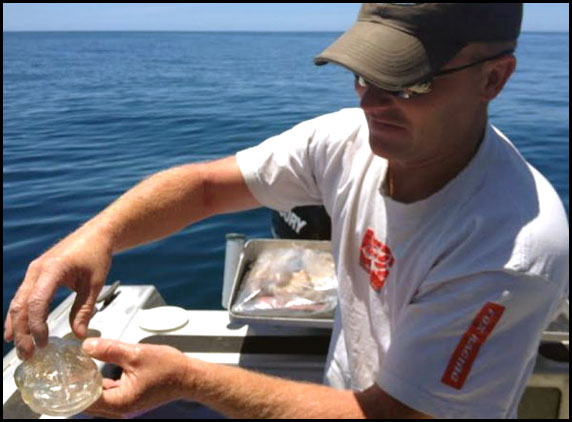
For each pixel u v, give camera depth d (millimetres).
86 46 52906
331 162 1442
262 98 14680
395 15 1079
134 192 1530
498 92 1138
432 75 1053
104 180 6418
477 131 1149
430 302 1111
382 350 1318
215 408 1167
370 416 1129
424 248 1172
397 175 1241
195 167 1618
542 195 1129
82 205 5453
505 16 1065
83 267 1307
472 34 1046
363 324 1363
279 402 1146
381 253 1272
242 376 1169
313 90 16375
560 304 1188
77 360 1175
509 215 1077
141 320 1808
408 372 1109
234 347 1707
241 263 1944
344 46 1121
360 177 1349
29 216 5137
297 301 1746
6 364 1630
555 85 15828
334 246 1440
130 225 1471
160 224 1547
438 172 1160
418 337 1109
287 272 1886
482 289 1052
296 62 29578
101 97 15070
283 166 1554
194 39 80812
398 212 1219
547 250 1045
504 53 1093
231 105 13359
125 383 1158
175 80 19969
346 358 1439
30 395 1148
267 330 1787
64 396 1133
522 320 1062
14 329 1212
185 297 3582
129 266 3928
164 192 1542
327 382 1502
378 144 1173
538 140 8461
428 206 1172
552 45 43656
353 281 1378
